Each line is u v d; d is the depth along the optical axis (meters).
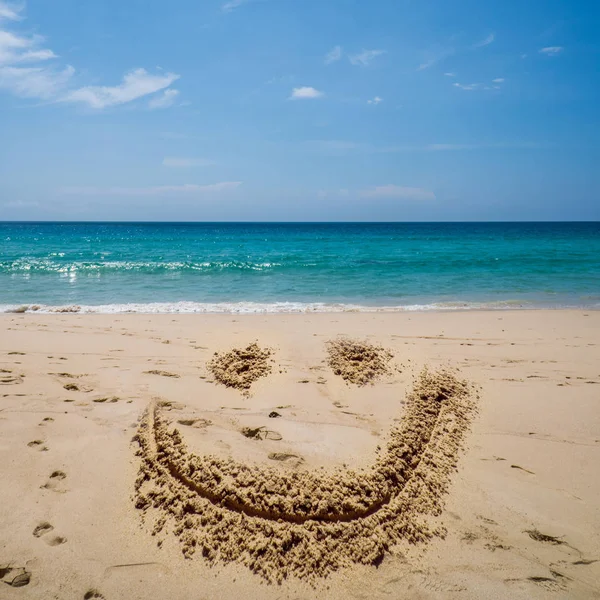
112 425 3.10
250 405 3.37
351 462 2.54
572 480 2.64
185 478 2.43
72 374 4.05
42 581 1.85
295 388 3.59
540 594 1.87
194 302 8.92
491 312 7.91
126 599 1.80
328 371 3.89
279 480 2.32
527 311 8.03
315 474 2.39
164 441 2.75
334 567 1.99
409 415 3.18
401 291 10.53
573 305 8.85
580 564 2.03
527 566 2.02
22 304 8.41
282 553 2.04
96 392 3.64
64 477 2.52
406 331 6.23
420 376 3.94
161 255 19.23
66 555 1.99
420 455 2.79
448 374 4.20
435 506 2.40
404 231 66.81
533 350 5.29
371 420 3.12
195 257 18.34
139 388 3.73
